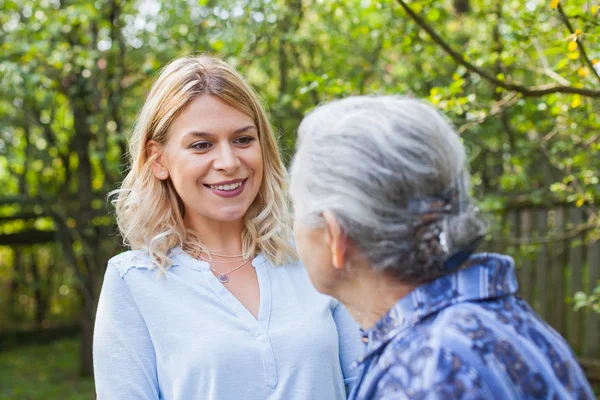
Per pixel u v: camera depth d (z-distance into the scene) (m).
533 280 5.11
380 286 1.07
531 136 4.31
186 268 1.61
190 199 1.60
